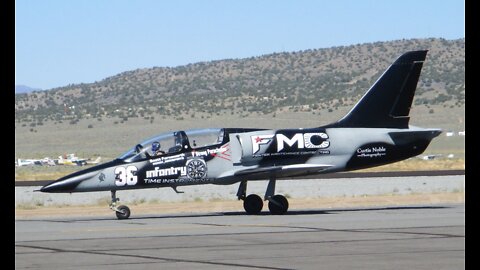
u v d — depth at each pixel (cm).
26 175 18462
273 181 8150
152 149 7956
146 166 7894
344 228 6341
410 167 19812
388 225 6531
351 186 11862
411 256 4756
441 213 7769
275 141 8219
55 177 17200
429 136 8619
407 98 8606
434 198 10062
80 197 10975
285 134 8281
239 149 8144
